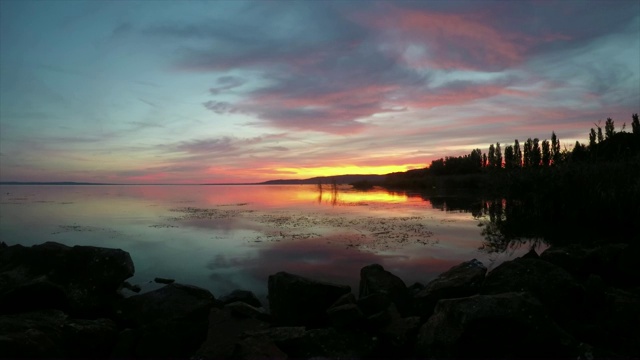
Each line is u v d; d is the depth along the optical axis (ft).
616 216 61.82
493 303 21.63
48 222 104.99
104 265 36.24
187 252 61.36
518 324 20.75
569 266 36.19
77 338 25.53
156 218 112.88
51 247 37.96
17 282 34.78
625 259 34.83
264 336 24.34
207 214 123.54
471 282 30.76
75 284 34.65
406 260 51.78
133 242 71.46
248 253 59.31
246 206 158.92
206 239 72.90
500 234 67.97
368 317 26.21
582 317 26.78
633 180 62.34
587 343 23.25
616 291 28.32
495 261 49.80
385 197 193.36
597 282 28.17
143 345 25.40
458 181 241.55
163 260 56.24
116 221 106.32
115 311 31.45
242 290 38.17
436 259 51.98
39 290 30.99
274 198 229.25
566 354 20.89
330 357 23.17
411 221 90.27
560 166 78.79
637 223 57.00
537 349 20.80
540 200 75.36
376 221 91.76
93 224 99.81
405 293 32.78
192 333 26.61
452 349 21.01
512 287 28.73
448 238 66.95
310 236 72.49
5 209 152.46
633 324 24.04
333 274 46.26
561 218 71.72
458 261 50.62
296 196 250.16
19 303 30.60
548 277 28.68
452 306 22.61
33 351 21.81
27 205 177.88
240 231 82.48
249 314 32.07
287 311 30.60
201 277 47.29
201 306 30.89
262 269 49.73
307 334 24.76
